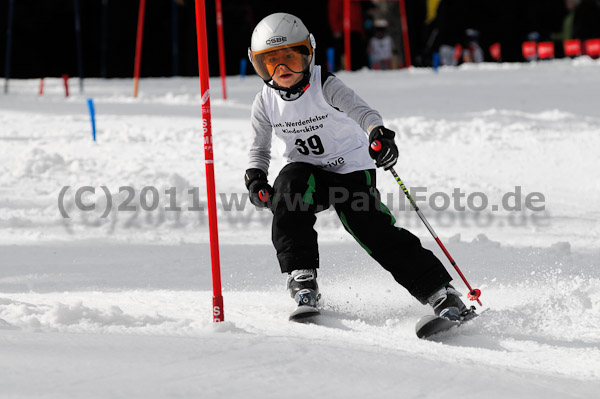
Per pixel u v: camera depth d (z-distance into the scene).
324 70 9.83
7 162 23.28
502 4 69.69
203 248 15.27
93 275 12.55
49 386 5.13
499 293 10.90
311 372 5.82
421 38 74.69
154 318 8.23
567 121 31.38
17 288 11.38
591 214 19.02
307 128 9.85
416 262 9.37
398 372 6.04
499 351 8.04
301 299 9.38
